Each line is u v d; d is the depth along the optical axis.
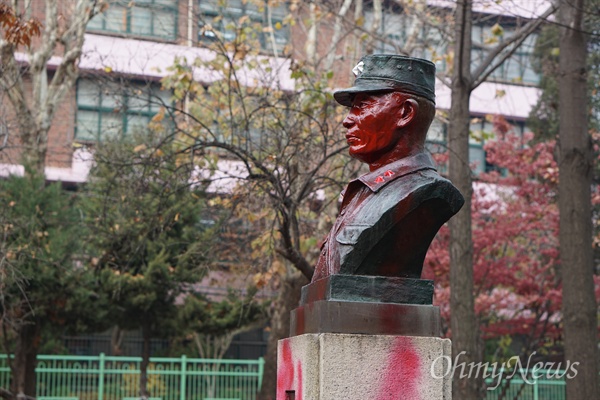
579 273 12.58
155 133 17.56
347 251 5.66
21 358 17.08
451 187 5.73
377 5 17.53
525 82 28.45
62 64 17.92
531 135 20.53
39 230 16.77
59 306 17.16
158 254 18.61
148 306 18.73
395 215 5.62
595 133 19.48
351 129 5.99
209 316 19.47
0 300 15.20
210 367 24.92
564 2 12.06
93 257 18.05
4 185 16.95
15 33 10.79
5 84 15.69
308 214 13.16
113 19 22.91
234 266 16.48
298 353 5.81
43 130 17.72
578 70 12.92
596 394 12.34
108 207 14.84
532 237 19.17
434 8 20.23
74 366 21.59
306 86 13.21
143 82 22.62
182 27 21.52
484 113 27.70
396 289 5.70
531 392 22.31
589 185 12.87
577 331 12.48
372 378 5.53
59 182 17.77
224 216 12.55
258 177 11.19
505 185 20.41
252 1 15.15
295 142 12.73
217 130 13.69
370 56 6.00
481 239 18.14
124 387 21.14
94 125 23.95
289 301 15.64
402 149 5.92
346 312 5.59
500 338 22.70
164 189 11.64
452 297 12.59
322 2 18.02
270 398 16.55
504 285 18.59
